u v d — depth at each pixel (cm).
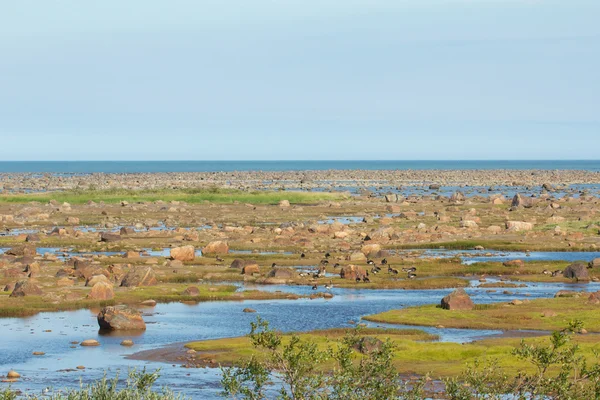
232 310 9356
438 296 10362
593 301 9488
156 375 4259
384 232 16512
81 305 9531
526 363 6406
